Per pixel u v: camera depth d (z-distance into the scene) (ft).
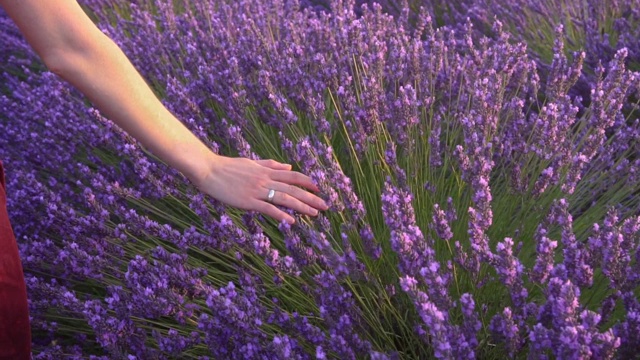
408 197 5.56
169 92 8.27
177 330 6.35
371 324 5.77
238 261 6.70
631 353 4.48
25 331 4.64
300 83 8.07
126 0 13.17
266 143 8.27
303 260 5.65
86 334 7.54
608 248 4.82
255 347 5.25
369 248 5.58
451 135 7.80
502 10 11.71
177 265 6.23
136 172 7.86
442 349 4.29
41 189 7.57
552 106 6.82
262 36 9.10
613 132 8.72
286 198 5.25
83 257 6.83
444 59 8.72
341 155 8.11
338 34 8.57
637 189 7.63
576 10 11.60
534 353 4.47
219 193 5.17
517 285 4.91
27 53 12.66
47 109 9.53
